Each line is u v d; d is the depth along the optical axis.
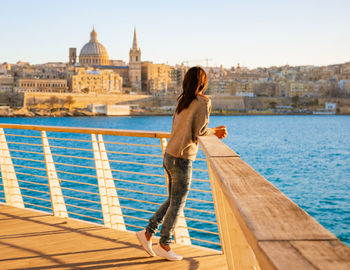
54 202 6.05
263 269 0.94
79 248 4.66
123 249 4.59
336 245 0.95
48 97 168.75
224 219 2.66
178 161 3.81
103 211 5.48
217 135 3.96
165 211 4.21
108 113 176.75
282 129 111.25
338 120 174.62
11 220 5.86
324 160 47.16
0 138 6.79
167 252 4.16
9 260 4.34
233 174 1.71
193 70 3.67
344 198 23.94
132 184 25.47
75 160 42.22
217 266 4.02
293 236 1.00
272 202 1.26
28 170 32.19
